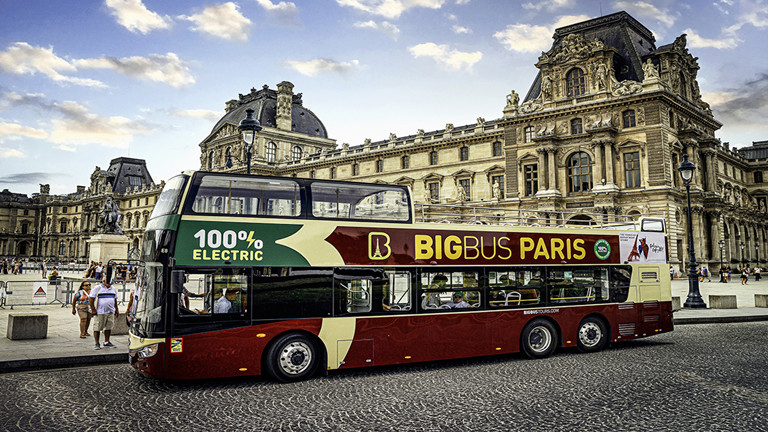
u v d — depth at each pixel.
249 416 11.02
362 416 10.98
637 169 63.25
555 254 18.69
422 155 89.19
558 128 68.38
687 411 11.23
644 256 20.58
